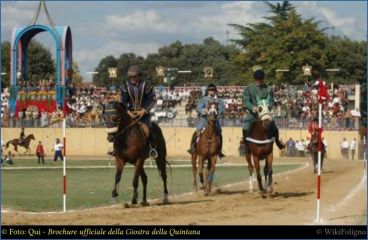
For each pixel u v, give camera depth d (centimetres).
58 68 6638
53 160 5159
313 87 6456
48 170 3866
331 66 9312
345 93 6359
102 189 2467
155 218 1534
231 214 1611
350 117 5728
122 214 1608
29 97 6228
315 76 8694
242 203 1867
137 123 1772
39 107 6219
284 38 8675
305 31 8706
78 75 10556
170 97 6488
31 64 10525
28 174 3466
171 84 7294
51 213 1644
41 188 2536
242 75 9062
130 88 1814
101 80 10381
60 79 6631
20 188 2539
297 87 6531
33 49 10594
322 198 2000
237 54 9694
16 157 5619
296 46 8681
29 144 5872
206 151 2153
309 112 5925
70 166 4316
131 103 1817
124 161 1791
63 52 6638
